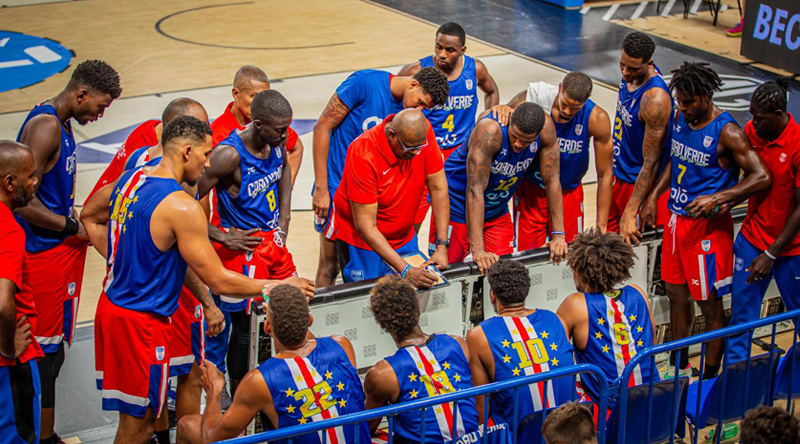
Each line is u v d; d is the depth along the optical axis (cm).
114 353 656
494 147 823
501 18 2822
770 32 2186
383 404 612
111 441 778
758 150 817
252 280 657
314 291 685
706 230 829
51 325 770
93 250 1178
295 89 1997
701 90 779
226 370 865
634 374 680
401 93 934
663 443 678
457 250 983
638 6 3012
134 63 2244
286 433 538
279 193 867
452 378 612
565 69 2181
